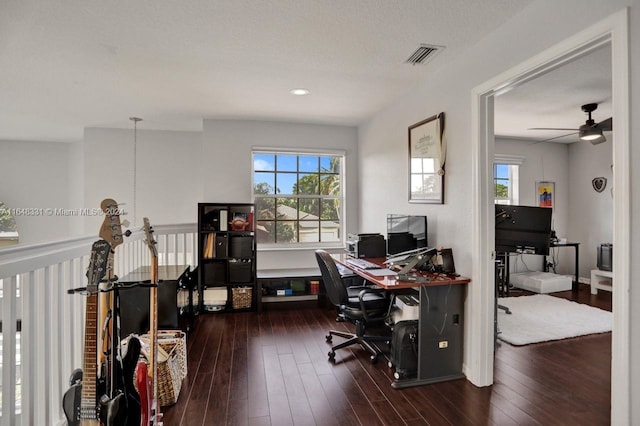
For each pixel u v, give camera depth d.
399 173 3.56
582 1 1.62
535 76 2.01
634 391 1.42
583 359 2.76
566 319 3.68
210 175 4.37
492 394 2.23
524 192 5.62
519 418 1.97
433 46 2.41
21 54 2.52
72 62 2.65
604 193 5.32
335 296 2.75
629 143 1.42
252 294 4.05
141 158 4.95
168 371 2.07
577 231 5.71
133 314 2.69
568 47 1.68
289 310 4.09
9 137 5.23
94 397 1.40
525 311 3.97
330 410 2.05
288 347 2.98
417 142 3.14
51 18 2.04
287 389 2.29
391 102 3.67
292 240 4.70
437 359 2.42
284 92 3.36
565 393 2.25
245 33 2.23
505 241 3.46
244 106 3.82
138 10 1.96
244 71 2.84
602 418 1.97
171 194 5.04
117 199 4.89
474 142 2.36
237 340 3.15
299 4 1.92
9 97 3.50
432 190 2.91
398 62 2.67
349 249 3.73
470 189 2.43
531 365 2.66
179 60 2.63
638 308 1.41
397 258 2.82
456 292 2.46
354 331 3.38
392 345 2.54
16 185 5.36
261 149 4.46
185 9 1.96
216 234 4.07
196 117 4.28
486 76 2.26
